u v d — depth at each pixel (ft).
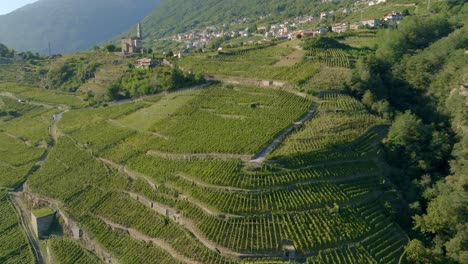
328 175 269.44
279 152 285.64
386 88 398.21
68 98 547.90
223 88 424.46
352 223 240.32
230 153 291.38
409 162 315.37
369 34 564.71
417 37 479.41
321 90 377.50
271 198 246.68
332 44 515.09
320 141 298.56
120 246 256.52
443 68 403.95
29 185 343.67
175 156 309.01
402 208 273.95
